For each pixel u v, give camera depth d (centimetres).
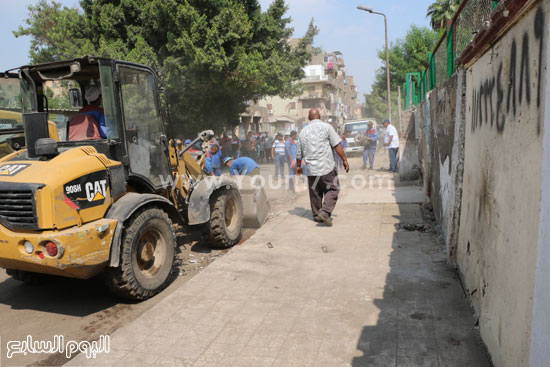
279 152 1432
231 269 516
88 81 533
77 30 2012
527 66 237
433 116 740
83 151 446
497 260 290
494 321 291
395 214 766
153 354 336
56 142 449
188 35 1738
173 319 394
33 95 514
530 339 216
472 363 300
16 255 407
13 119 663
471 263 385
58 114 589
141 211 473
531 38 231
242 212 703
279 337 352
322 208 710
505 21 272
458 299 402
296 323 375
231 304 420
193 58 1741
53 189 396
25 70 500
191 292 452
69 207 408
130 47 1902
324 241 620
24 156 473
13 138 688
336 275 483
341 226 701
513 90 265
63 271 407
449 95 537
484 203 339
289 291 445
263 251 583
